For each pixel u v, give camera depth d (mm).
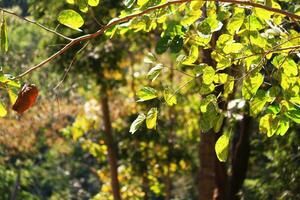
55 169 32500
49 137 18406
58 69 13500
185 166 16922
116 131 16859
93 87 15000
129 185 17156
